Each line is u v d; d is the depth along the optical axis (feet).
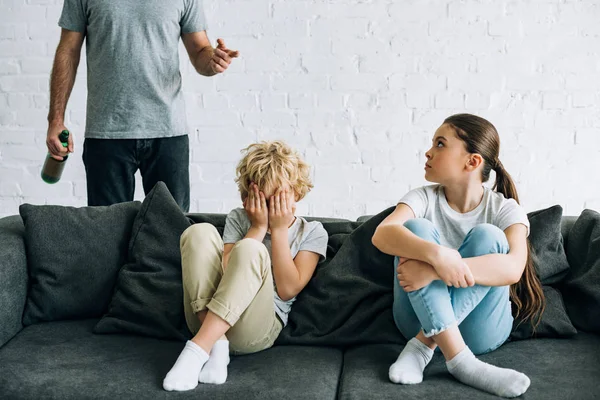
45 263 7.28
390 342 6.79
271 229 7.02
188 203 10.04
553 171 11.88
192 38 9.78
